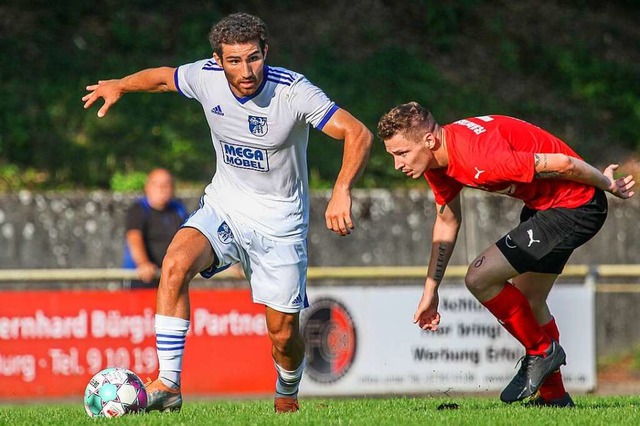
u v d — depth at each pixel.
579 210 19.61
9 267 43.16
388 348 33.84
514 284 21.06
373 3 61.19
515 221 47.28
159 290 18.47
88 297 33.12
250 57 17.86
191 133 50.50
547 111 56.91
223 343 33.38
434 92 55.84
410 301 34.06
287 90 18.41
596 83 59.38
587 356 34.91
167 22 56.62
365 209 46.19
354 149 18.02
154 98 51.97
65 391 32.91
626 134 56.88
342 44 57.59
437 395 33.94
